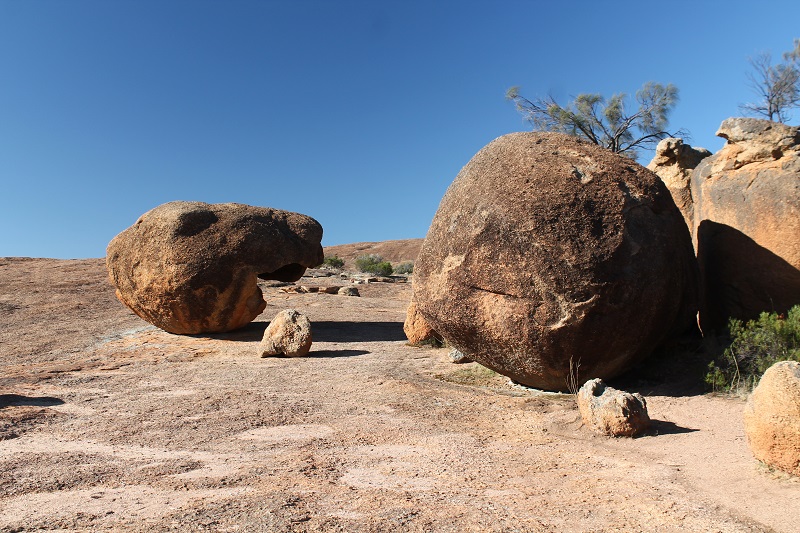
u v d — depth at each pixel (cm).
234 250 1414
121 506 422
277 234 1461
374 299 2553
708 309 953
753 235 880
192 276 1399
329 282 3253
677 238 816
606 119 2544
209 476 496
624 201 783
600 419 629
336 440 620
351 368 1086
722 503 413
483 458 555
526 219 776
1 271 2944
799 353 718
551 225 768
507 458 555
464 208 842
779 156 884
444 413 746
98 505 425
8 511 415
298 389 905
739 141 922
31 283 2572
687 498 425
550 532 371
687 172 1162
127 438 632
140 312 1525
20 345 1453
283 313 1275
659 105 2492
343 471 511
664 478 476
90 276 2792
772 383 455
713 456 525
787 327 756
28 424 691
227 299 1430
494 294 795
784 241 848
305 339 1238
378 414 739
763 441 457
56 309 2038
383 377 978
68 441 621
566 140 870
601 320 753
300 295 2483
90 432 658
